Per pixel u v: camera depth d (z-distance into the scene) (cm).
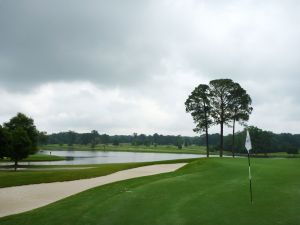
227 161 3506
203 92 6456
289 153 13250
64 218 1282
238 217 1240
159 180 2242
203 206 1412
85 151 15825
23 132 5275
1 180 2409
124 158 9119
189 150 16400
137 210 1370
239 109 6450
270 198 1562
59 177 2641
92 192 1911
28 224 1230
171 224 1163
